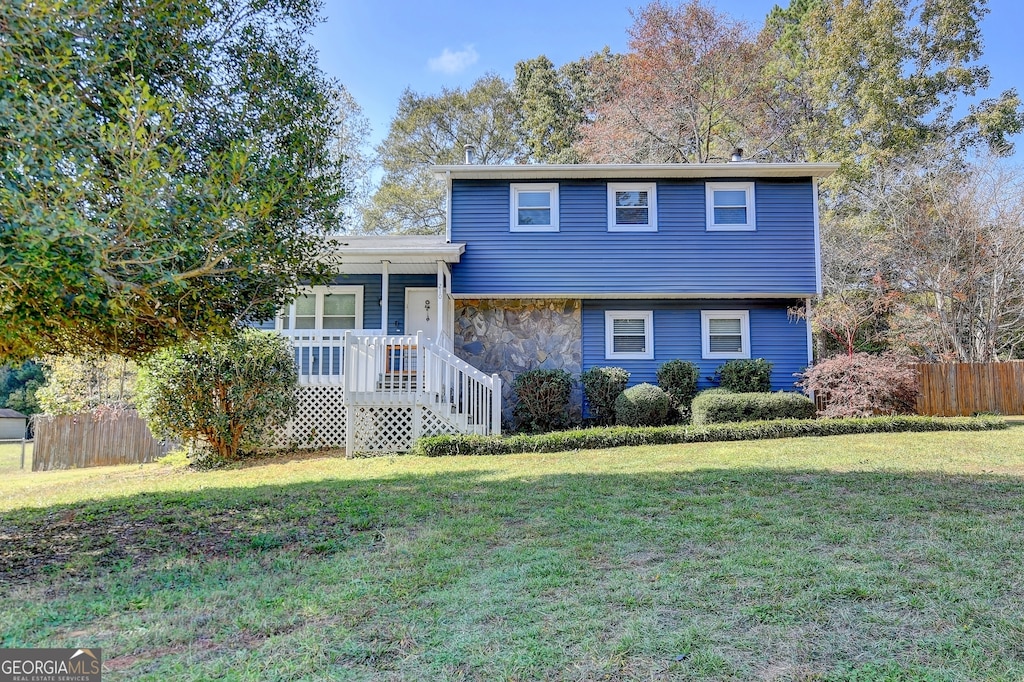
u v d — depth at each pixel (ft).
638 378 44.27
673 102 75.00
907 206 61.46
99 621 9.98
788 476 20.84
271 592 11.19
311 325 43.52
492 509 17.38
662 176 43.50
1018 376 46.85
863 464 22.90
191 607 10.52
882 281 54.49
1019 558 12.11
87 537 15.67
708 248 43.04
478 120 99.91
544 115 94.89
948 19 73.10
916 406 44.88
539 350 44.47
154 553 14.15
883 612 9.74
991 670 7.92
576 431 32.40
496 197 43.78
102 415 45.16
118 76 14.75
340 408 34.68
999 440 28.81
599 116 83.35
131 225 12.55
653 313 44.86
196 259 14.66
